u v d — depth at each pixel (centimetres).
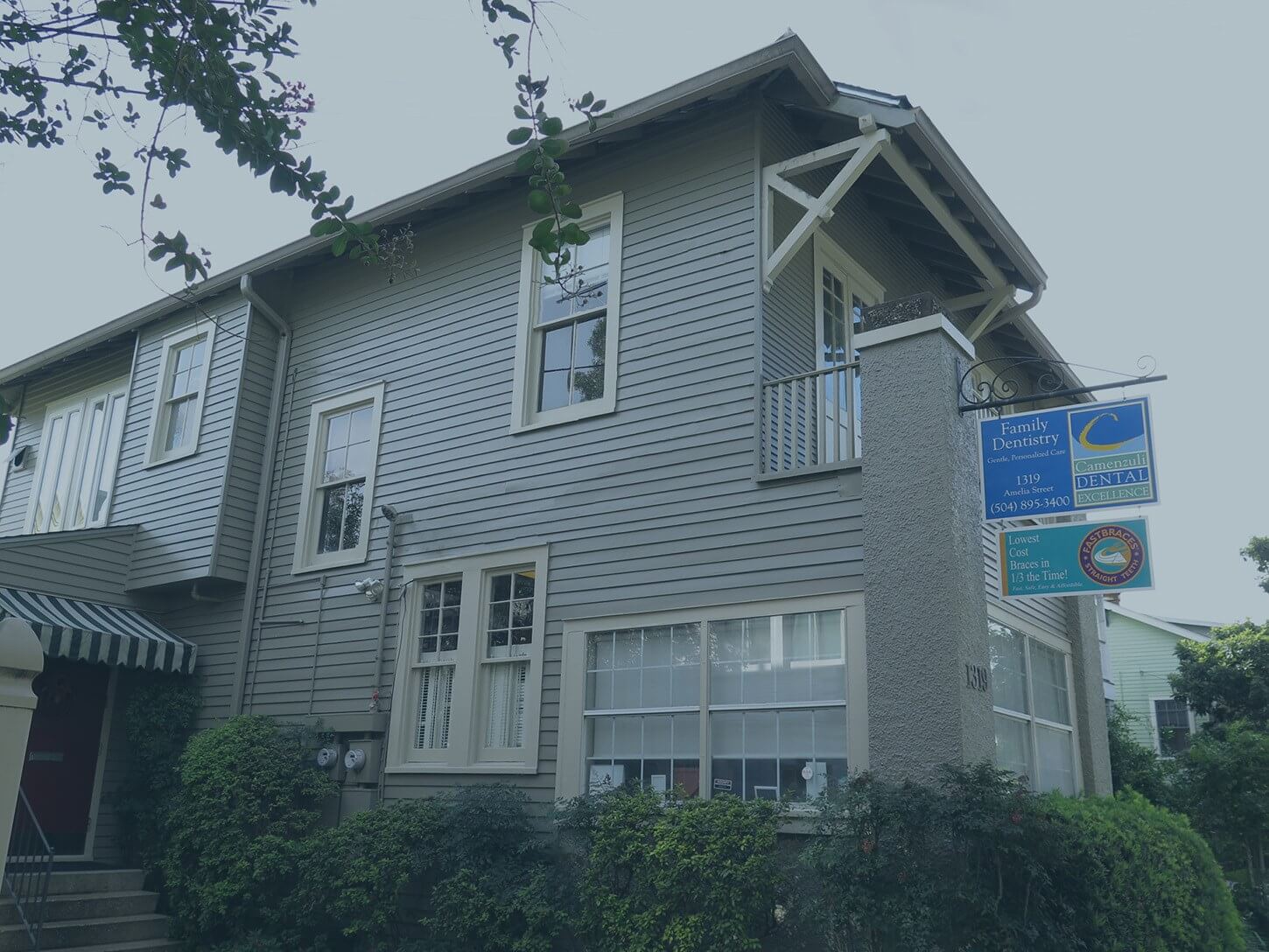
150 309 1355
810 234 897
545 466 986
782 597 802
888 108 864
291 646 1135
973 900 592
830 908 636
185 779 1023
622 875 768
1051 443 731
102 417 1484
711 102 947
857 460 788
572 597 928
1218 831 1570
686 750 824
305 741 1055
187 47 552
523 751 923
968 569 733
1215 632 2058
